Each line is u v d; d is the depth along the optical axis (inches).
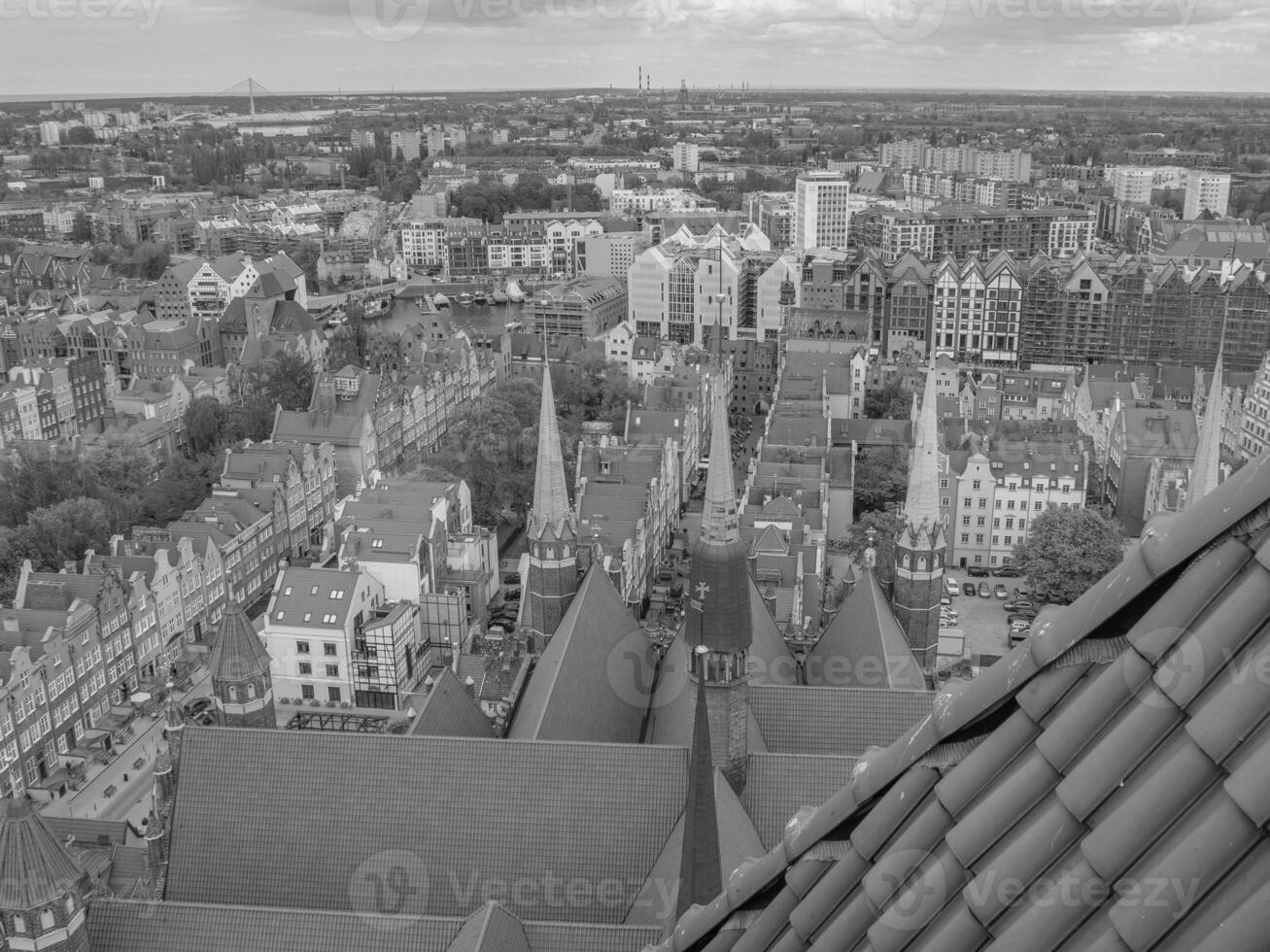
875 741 3221.0
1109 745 509.0
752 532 5590.6
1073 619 548.1
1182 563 509.4
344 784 2758.4
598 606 3629.4
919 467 3757.4
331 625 5447.8
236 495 6998.0
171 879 2751.0
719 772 2871.6
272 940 2461.9
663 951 807.7
